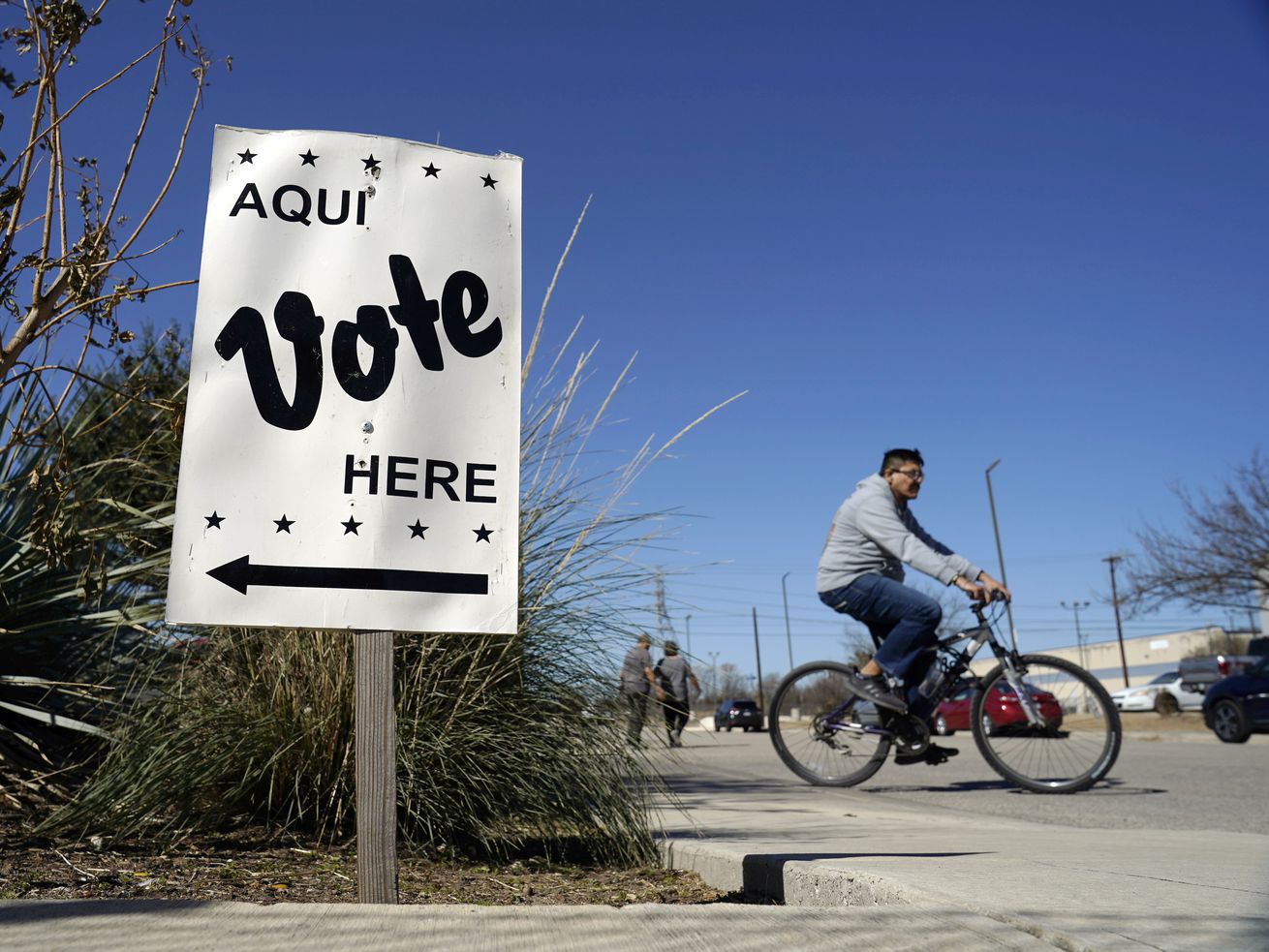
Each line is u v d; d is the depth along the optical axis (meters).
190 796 3.16
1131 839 3.77
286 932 1.84
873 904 2.41
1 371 2.89
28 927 1.82
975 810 5.81
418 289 2.49
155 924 1.85
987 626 6.26
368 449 2.36
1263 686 14.90
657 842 3.59
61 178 2.99
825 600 6.32
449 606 2.34
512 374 2.52
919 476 6.17
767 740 16.78
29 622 3.81
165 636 3.62
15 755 3.63
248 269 2.38
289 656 3.37
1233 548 25.89
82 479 3.93
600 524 3.95
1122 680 69.50
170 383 4.05
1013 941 1.89
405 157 2.56
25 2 2.99
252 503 2.26
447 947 1.79
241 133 2.46
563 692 3.63
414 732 3.29
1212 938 1.85
